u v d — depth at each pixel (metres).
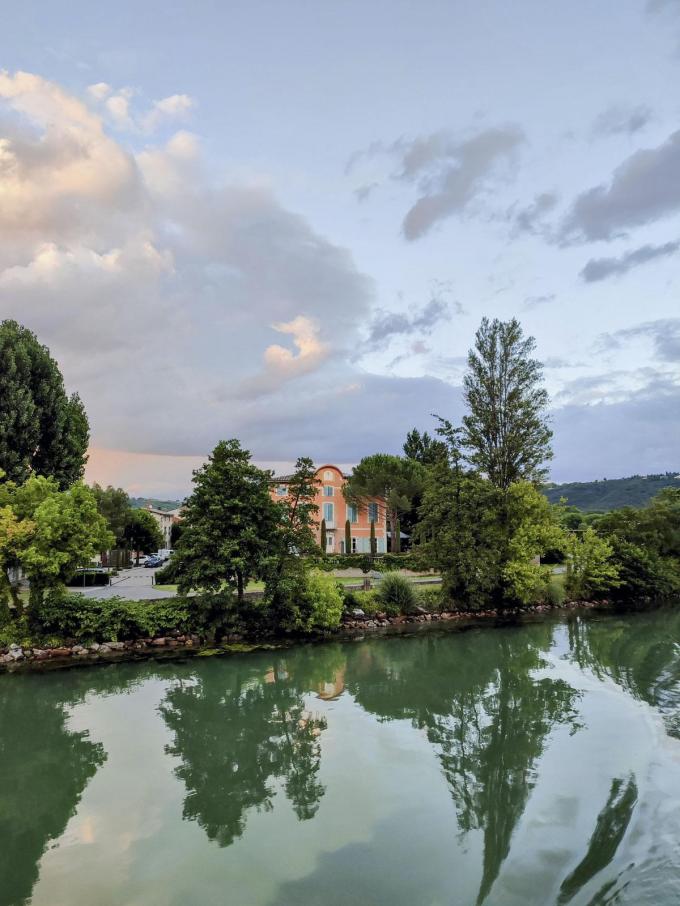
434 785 10.23
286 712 14.89
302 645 23.69
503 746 12.18
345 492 57.22
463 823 8.78
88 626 21.69
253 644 23.48
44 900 6.99
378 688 17.30
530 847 7.98
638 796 9.52
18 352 32.91
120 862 7.87
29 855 8.09
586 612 34.84
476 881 7.16
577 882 7.05
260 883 7.27
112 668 19.48
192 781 10.64
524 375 41.16
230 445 25.50
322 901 6.84
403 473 54.00
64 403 35.50
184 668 19.62
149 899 6.98
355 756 11.74
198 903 6.86
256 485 25.38
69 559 21.14
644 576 40.28
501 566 32.97
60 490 33.78
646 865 7.36
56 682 17.84
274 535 25.08
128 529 60.62
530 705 15.36
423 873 7.40
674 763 11.03
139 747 12.45
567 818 8.82
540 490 40.03
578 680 18.22
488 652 22.91
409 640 25.20
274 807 9.49
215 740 12.85
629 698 16.02
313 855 7.95
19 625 21.14
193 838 8.50
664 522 45.34
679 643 25.19
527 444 40.88
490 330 41.97
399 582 30.62
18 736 13.20
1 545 20.14
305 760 11.57
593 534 39.22
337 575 43.94
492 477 41.19
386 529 65.62
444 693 16.69
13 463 31.06
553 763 11.15
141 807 9.59
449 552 32.41
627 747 11.96
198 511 24.36
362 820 8.96
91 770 11.21
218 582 24.12
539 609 34.66
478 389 42.16
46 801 9.86
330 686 17.55
